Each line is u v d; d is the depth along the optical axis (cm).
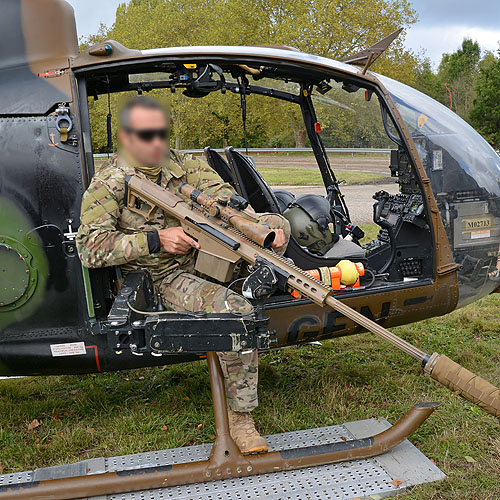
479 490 238
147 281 259
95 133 309
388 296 300
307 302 288
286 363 375
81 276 261
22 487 226
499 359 376
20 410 316
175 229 247
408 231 349
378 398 321
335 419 298
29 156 252
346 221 393
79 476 233
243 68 328
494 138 2683
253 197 325
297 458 243
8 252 255
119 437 287
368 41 1719
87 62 261
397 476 243
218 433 243
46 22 263
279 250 260
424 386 335
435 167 309
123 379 361
